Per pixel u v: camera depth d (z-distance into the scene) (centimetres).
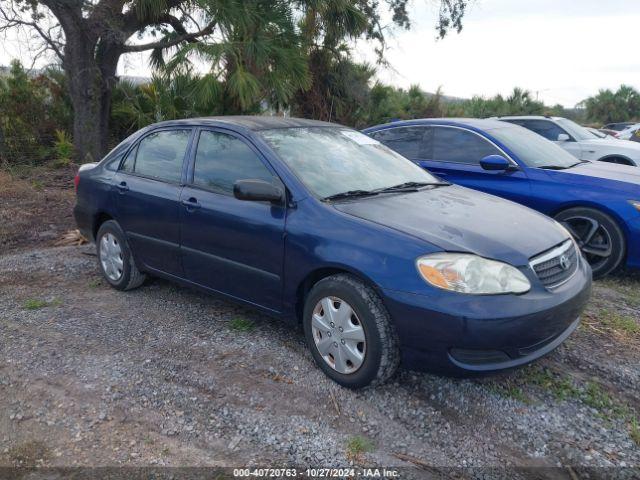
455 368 278
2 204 855
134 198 434
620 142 969
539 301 282
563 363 348
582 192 514
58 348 364
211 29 1309
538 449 268
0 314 424
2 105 1281
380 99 1778
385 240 294
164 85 1284
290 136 385
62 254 589
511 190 556
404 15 1561
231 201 364
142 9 1195
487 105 2412
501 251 290
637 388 322
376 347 291
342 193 345
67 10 1127
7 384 323
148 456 262
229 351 358
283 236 330
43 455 264
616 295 474
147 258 438
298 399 304
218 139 393
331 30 1419
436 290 275
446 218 321
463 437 276
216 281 383
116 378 326
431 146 632
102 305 441
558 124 1016
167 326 398
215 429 280
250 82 1113
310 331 328
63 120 1357
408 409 297
